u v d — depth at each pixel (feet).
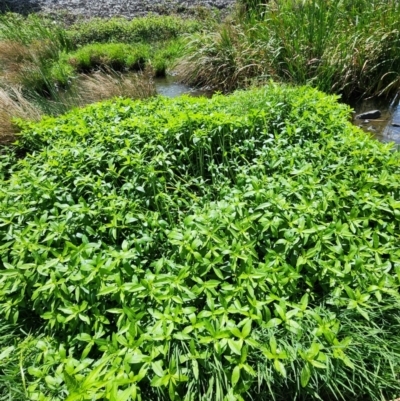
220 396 6.64
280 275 7.88
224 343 6.79
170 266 8.25
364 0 22.74
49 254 8.93
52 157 11.96
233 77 24.04
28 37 30.37
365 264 8.28
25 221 10.02
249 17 26.32
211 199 11.34
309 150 11.32
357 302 7.62
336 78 21.47
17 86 22.59
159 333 6.98
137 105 15.16
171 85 26.73
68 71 26.35
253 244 8.46
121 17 38.50
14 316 8.07
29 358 7.78
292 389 7.22
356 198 9.57
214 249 8.27
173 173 11.53
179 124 12.45
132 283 7.61
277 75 21.99
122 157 11.45
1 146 15.61
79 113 14.92
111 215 9.50
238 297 7.72
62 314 7.95
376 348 7.48
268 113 13.24
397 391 7.31
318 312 7.71
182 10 40.52
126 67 29.32
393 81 20.92
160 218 10.40
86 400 6.28
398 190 10.24
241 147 12.02
